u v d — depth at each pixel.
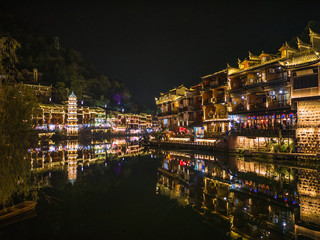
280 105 36.25
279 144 33.66
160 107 83.69
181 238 11.62
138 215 14.67
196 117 62.47
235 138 41.31
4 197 12.03
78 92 142.00
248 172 26.02
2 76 11.80
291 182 21.16
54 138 93.62
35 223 13.20
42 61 141.50
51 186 21.27
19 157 12.55
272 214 14.34
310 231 12.03
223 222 13.47
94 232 12.17
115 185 22.09
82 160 38.19
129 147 64.69
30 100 12.86
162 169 30.25
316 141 29.52
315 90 29.34
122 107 186.25
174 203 16.86
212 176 24.95
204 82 56.09
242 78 45.78
